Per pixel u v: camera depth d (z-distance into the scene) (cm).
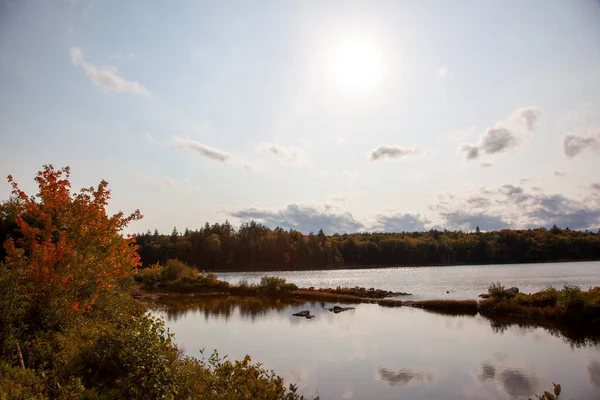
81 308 1473
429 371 1698
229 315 3316
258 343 2217
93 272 1608
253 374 896
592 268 8381
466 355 1944
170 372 917
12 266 1345
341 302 4300
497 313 3212
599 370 1658
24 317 1277
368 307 3844
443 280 6844
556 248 12188
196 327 2716
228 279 8206
